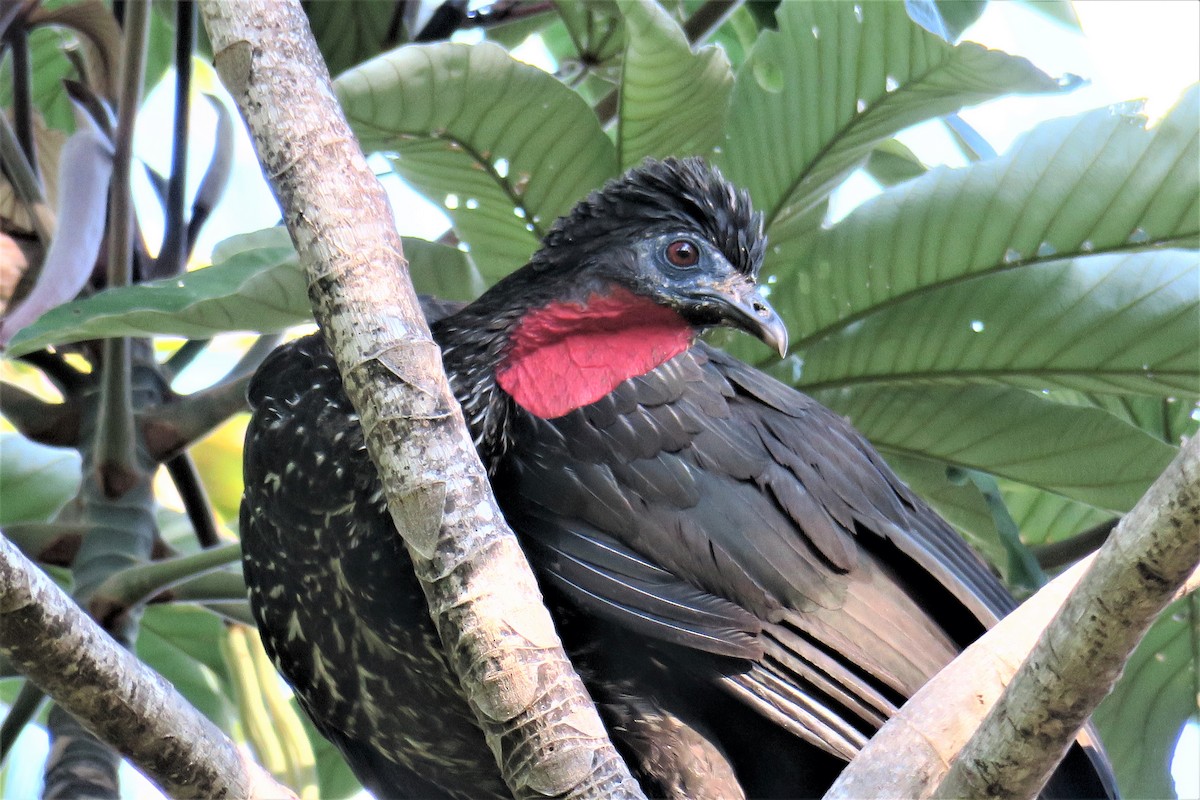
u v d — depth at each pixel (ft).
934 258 25.17
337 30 29.40
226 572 25.23
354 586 22.50
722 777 22.70
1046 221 24.50
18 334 21.75
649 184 24.13
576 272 23.62
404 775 25.66
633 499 22.95
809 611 23.15
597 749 15.16
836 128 25.03
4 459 30.66
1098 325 24.67
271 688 27.37
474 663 15.14
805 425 24.66
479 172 24.84
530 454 22.94
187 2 27.84
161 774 15.28
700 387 23.98
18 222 27.09
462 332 23.43
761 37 24.58
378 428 15.40
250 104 16.03
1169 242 24.30
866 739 22.66
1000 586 25.89
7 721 23.98
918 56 23.85
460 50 22.74
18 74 28.55
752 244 24.25
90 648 14.49
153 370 27.84
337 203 15.78
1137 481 25.76
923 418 26.55
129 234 26.14
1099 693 13.82
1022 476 26.55
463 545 15.26
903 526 24.67
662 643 22.68
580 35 30.17
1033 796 14.44
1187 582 13.71
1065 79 23.41
